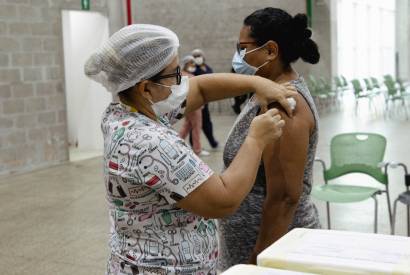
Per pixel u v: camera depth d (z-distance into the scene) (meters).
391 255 1.07
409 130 9.09
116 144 1.32
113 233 1.45
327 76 13.27
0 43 6.57
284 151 1.61
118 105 1.42
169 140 1.29
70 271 3.51
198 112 7.41
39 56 7.08
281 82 1.72
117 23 8.38
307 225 1.78
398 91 12.86
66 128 7.48
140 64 1.34
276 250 1.11
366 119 10.85
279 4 12.30
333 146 3.77
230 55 12.67
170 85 1.39
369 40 17.64
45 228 4.45
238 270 1.05
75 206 5.13
